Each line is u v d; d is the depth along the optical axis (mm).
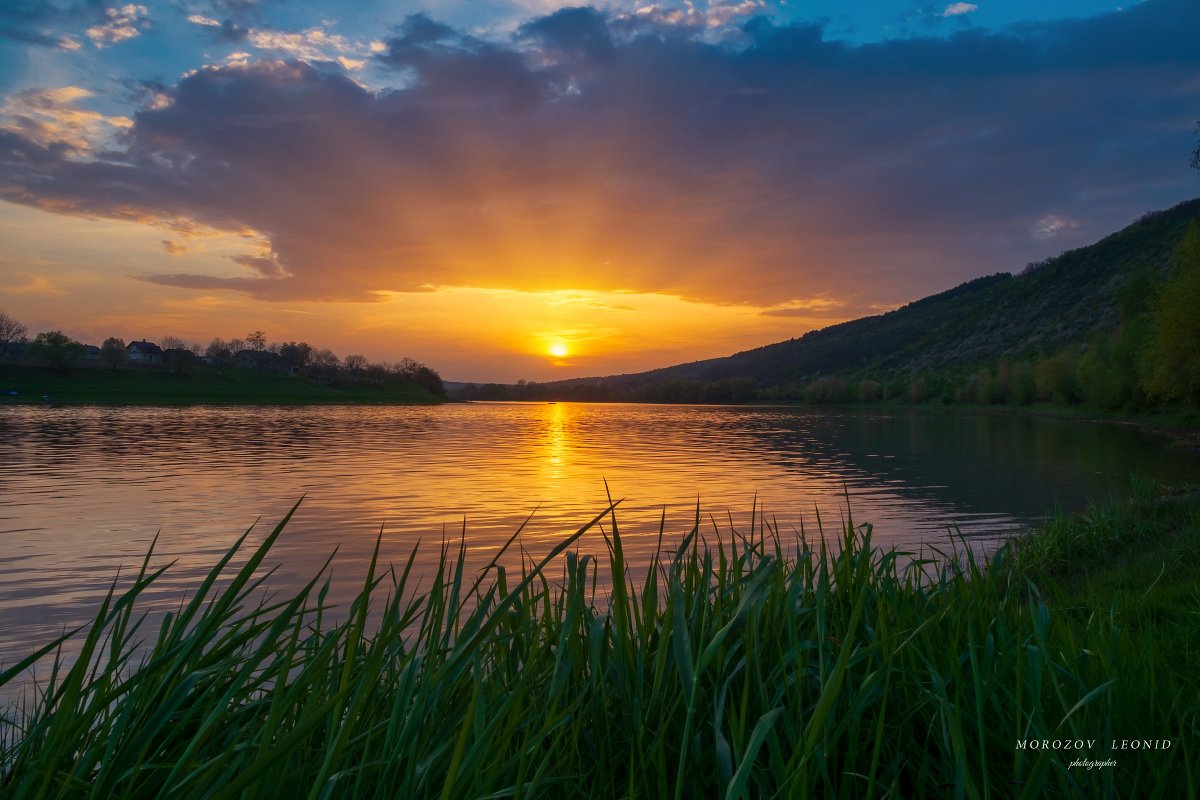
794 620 2361
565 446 50781
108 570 13773
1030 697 2113
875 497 24188
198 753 1750
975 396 128625
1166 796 1914
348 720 1437
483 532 17828
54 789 1448
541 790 1749
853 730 1899
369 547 15977
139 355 166125
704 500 23578
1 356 134500
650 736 1983
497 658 2373
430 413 127312
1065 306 174750
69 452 40406
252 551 15469
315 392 170375
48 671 7098
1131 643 2785
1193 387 45219
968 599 2658
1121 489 25562
